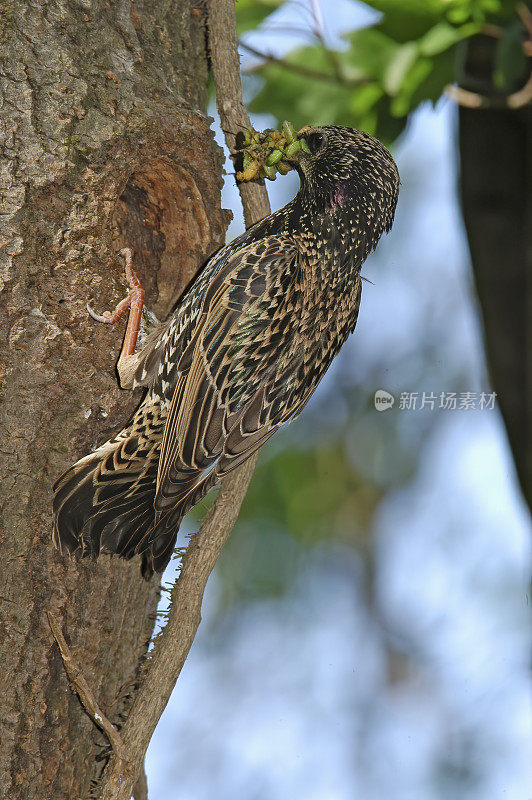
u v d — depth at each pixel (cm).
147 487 705
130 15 718
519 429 890
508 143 919
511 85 906
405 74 893
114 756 631
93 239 671
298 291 727
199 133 729
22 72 651
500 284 899
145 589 727
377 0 895
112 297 693
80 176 664
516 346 892
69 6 678
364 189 771
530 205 909
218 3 754
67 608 660
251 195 774
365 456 1778
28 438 645
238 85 762
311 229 757
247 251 718
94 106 672
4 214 640
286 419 750
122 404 690
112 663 689
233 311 695
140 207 773
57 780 652
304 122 1038
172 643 656
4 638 638
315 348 750
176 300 775
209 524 686
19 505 643
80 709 666
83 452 674
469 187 924
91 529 674
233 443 693
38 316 647
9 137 645
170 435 684
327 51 964
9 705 637
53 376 652
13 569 641
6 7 653
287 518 1670
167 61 740
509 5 877
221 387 690
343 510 1781
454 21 891
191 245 773
